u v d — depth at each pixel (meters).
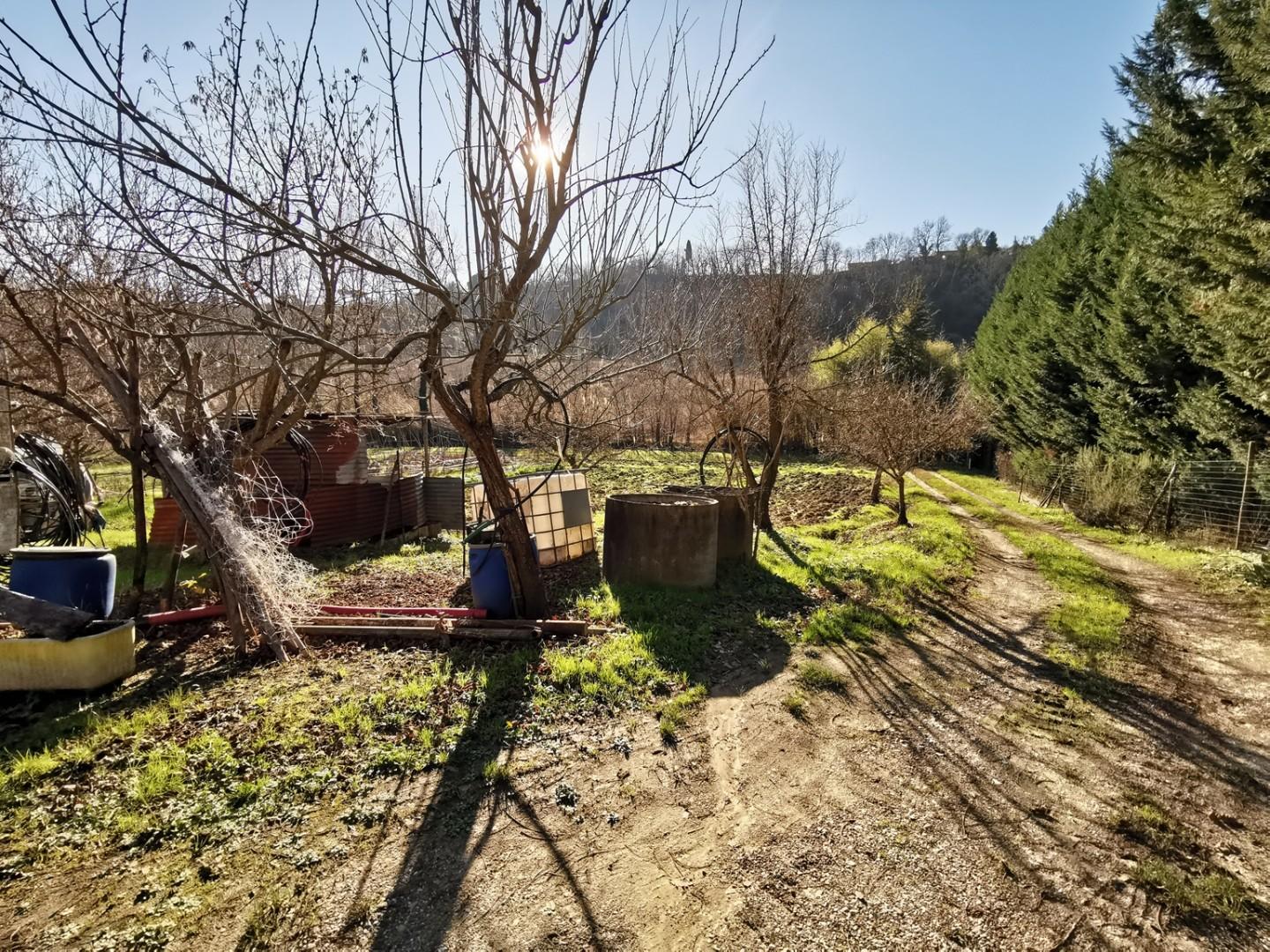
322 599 5.75
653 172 3.46
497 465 4.91
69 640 3.68
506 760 3.17
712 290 8.47
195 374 4.79
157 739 3.22
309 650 4.39
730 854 2.60
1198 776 3.38
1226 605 6.95
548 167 3.81
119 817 2.62
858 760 3.39
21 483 7.43
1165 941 2.24
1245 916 2.37
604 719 3.64
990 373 25.44
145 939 2.06
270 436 5.46
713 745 3.46
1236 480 10.23
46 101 2.37
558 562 7.49
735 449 9.26
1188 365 12.60
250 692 3.76
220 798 2.78
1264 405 9.03
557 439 7.18
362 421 8.02
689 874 2.48
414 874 2.39
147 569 6.77
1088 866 2.62
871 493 14.63
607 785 3.03
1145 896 2.46
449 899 2.28
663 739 3.48
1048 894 2.45
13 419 7.00
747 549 7.31
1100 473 13.39
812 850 2.65
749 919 2.26
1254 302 8.45
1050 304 19.34
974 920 2.29
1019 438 22.22
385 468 9.95
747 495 7.37
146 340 4.60
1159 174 12.05
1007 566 8.74
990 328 27.70
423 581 6.54
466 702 3.71
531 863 2.49
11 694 3.66
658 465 19.25
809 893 2.40
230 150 3.80
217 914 2.18
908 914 2.31
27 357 5.54
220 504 4.53
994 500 17.52
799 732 3.66
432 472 11.78
